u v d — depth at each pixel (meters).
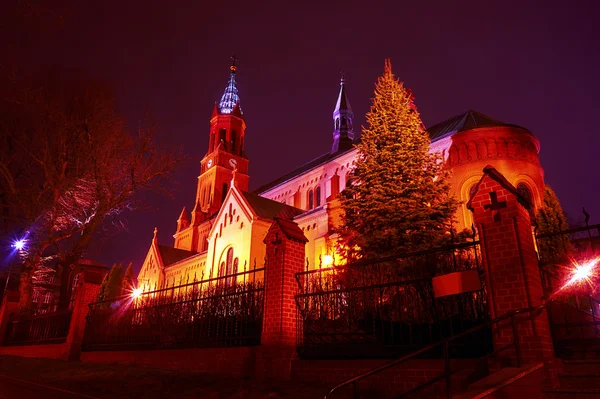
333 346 9.41
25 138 23.05
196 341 12.28
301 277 10.86
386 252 16.72
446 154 31.64
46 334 19.20
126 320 15.38
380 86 21.34
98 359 15.56
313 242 34.72
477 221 7.88
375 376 8.06
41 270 29.12
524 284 7.08
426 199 18.17
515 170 28.94
